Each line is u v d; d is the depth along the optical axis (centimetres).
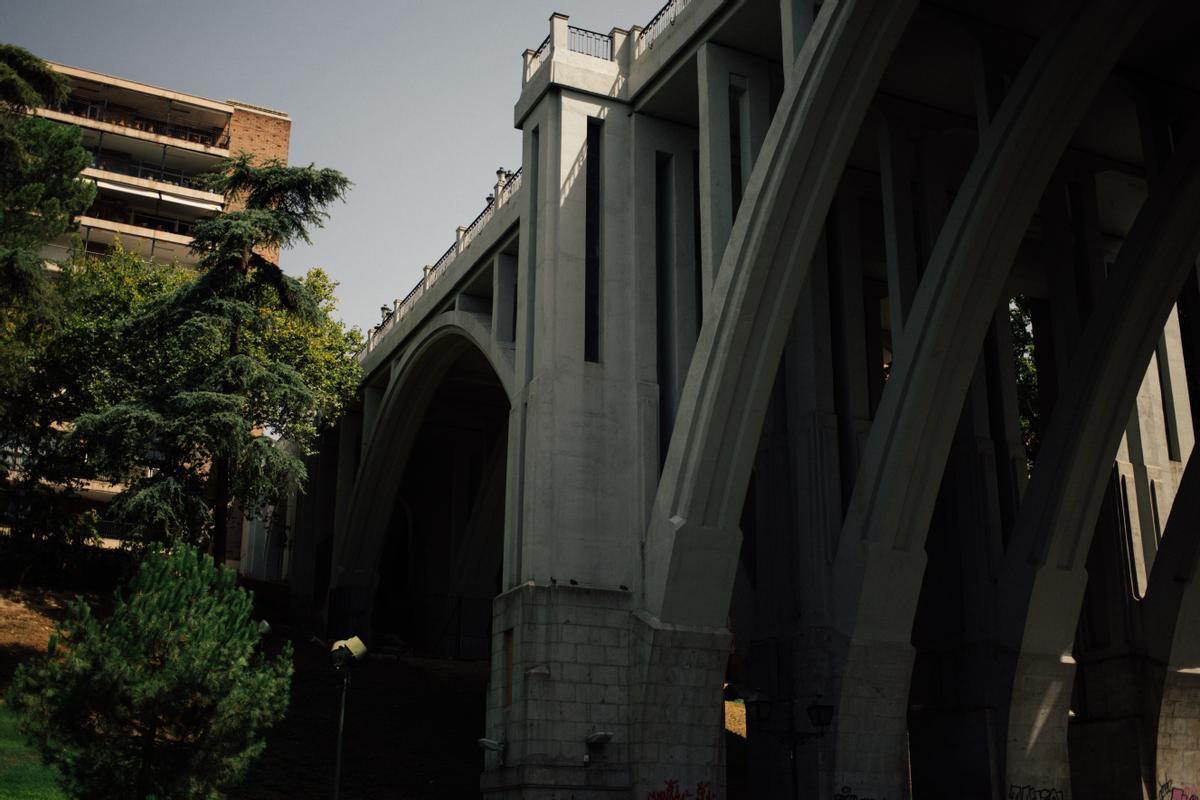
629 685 2217
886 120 2403
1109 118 2531
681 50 2402
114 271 3769
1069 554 2312
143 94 6144
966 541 2470
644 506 2306
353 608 4150
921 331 2097
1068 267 2483
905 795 2128
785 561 2309
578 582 2255
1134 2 1853
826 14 1950
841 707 2117
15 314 2909
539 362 2403
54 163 3216
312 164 3148
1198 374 2984
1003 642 2333
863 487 2178
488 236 3177
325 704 3036
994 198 2002
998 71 2155
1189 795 2417
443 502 4922
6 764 2128
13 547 3378
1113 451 2295
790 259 2064
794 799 1925
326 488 4766
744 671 2358
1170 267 2205
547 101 2555
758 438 2158
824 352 2366
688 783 2136
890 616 2162
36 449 3534
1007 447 2603
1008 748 2272
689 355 2412
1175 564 2441
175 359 3241
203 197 6003
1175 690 2425
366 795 2472
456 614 4388
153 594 1628
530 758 2111
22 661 2697
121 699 1532
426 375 3903
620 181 2533
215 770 1600
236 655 1623
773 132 2044
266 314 3331
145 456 2969
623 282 2473
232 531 5566
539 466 2311
